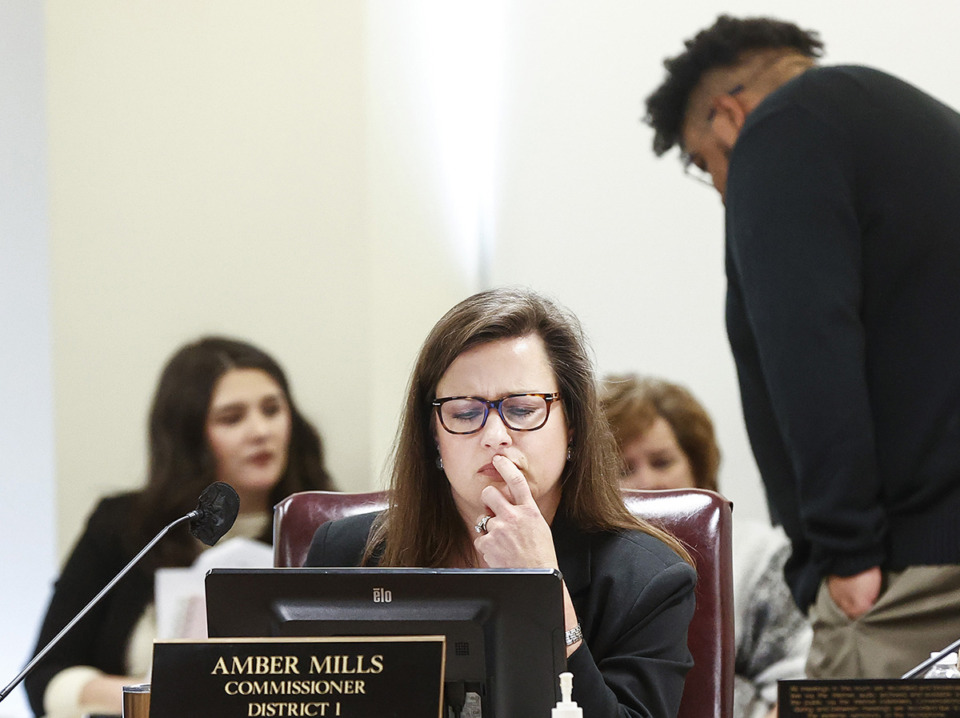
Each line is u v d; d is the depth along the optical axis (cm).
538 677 355
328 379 984
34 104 1014
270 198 998
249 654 329
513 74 1023
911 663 766
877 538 776
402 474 529
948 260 787
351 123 998
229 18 1005
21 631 998
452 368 495
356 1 1002
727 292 888
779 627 841
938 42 848
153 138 998
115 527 942
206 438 954
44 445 1005
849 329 789
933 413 774
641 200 952
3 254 1013
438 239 1033
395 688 325
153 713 325
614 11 971
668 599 482
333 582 362
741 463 884
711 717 508
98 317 985
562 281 988
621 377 938
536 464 480
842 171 814
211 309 988
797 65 876
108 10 1002
